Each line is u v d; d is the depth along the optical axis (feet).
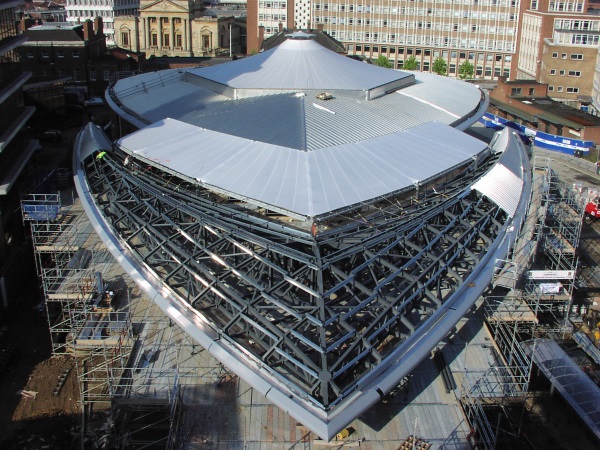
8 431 150.61
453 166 192.85
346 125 221.46
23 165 235.20
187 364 157.07
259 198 161.27
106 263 201.67
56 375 168.96
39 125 382.01
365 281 151.74
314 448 134.62
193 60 486.38
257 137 204.64
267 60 281.74
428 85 293.02
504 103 425.28
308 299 147.33
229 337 136.56
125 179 188.96
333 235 155.84
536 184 249.34
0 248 203.51
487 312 171.32
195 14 626.64
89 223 228.02
